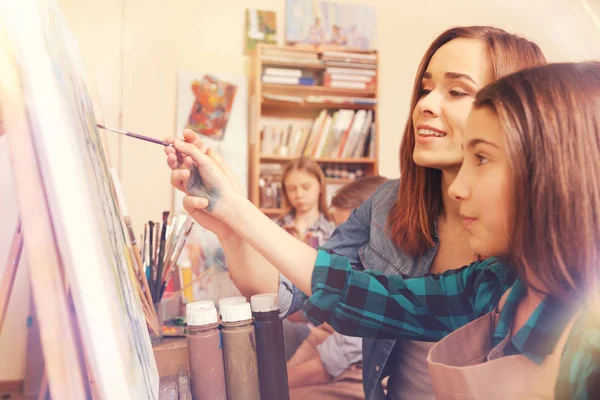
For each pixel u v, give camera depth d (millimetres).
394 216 982
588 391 561
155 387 583
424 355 894
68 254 385
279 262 812
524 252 641
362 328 836
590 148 628
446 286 834
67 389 388
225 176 811
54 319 388
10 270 740
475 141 711
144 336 646
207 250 2148
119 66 2621
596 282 594
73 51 711
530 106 647
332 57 2779
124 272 611
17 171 379
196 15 2732
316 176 2570
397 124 2867
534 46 901
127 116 2621
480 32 909
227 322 725
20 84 381
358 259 1026
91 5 2602
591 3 1903
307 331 1398
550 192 623
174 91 2688
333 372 1281
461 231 902
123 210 897
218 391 707
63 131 391
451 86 886
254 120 2781
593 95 646
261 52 2727
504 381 596
